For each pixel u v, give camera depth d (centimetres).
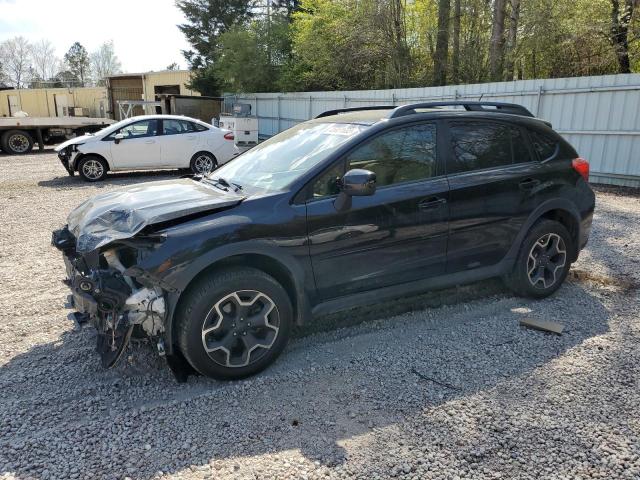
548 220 464
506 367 356
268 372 353
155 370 358
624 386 330
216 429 291
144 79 3884
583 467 258
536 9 1602
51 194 1076
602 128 1145
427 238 399
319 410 309
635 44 1564
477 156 429
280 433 287
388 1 1998
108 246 322
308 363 366
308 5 2420
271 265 355
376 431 288
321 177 365
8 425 296
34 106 3806
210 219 332
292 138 439
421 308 459
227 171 439
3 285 529
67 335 413
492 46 1725
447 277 419
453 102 436
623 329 414
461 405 311
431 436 282
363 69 2209
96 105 3919
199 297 320
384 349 385
